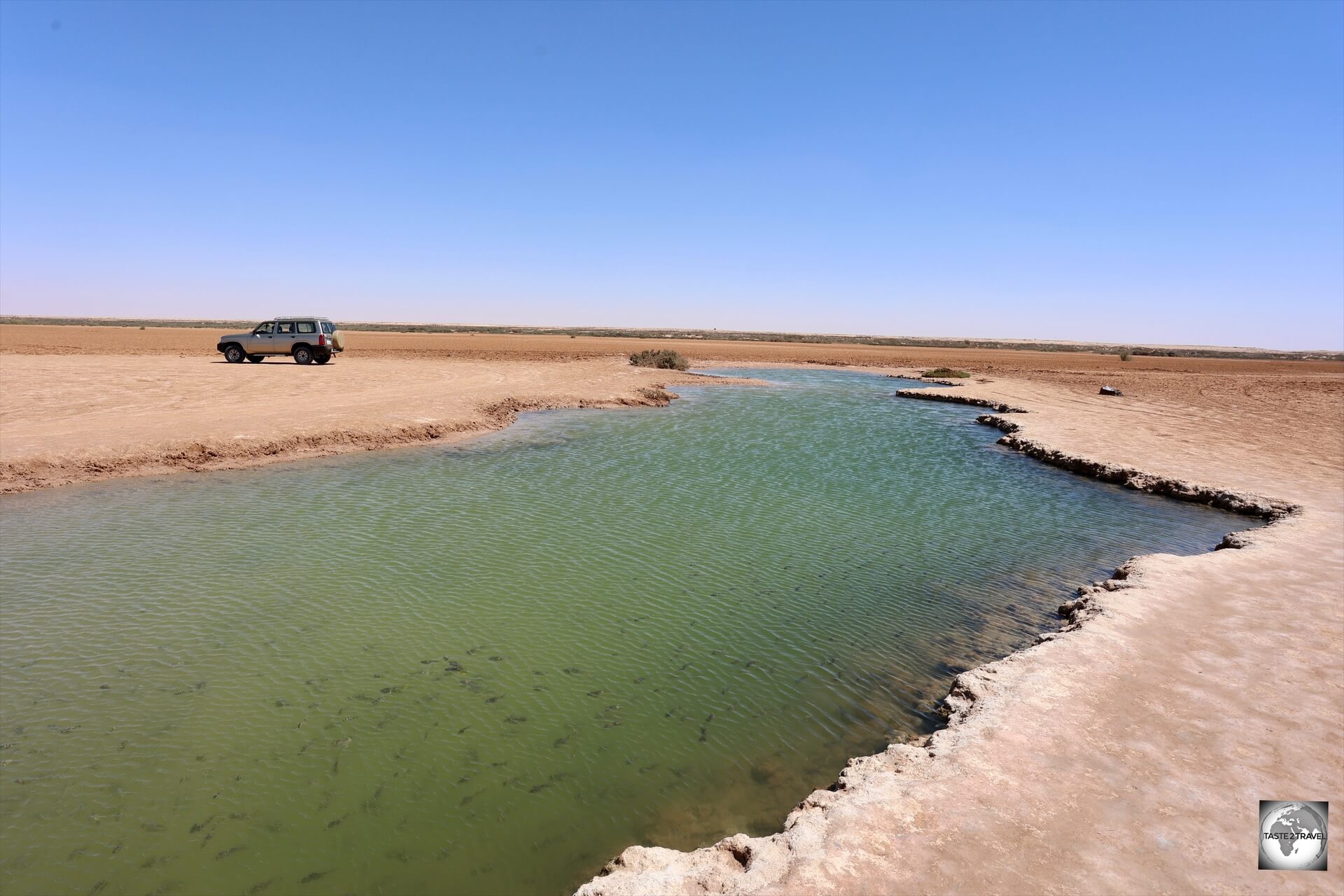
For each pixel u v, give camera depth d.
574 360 49.41
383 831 4.84
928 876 3.63
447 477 14.60
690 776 5.41
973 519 12.38
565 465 16.17
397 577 9.16
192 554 9.77
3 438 14.76
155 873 4.44
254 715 6.12
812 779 5.36
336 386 26.16
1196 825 4.02
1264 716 5.21
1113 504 13.61
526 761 5.59
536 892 4.35
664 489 14.10
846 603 8.63
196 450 14.96
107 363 31.56
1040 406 28.88
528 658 7.20
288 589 8.70
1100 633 6.68
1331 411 27.61
